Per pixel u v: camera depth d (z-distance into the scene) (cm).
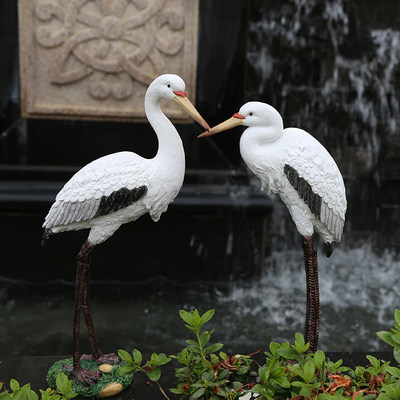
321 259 355
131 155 150
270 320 262
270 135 145
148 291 292
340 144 348
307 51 328
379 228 367
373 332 251
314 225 153
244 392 126
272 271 339
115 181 144
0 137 288
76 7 280
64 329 245
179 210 283
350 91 340
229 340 239
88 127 295
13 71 286
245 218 295
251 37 319
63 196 147
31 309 265
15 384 123
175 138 149
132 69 290
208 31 294
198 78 300
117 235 289
